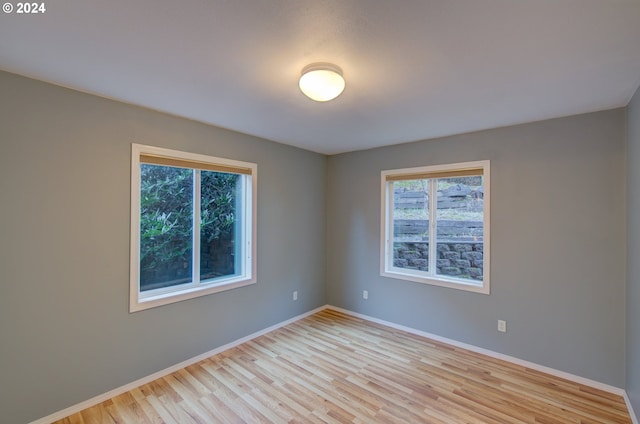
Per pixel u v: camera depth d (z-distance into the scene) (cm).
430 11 128
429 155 349
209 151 300
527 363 284
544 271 277
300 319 404
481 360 295
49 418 206
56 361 209
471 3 122
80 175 220
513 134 293
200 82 202
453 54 164
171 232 284
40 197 203
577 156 262
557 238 270
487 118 273
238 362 289
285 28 141
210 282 315
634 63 173
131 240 245
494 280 303
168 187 282
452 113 260
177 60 174
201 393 239
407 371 274
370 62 173
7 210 191
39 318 203
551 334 273
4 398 190
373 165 399
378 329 370
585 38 148
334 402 229
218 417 212
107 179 232
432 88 209
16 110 193
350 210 423
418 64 175
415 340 340
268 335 353
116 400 230
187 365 282
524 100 230
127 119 242
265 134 335
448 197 346
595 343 253
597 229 253
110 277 234
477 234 326
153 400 230
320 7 126
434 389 246
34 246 201
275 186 371
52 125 207
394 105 242
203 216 310
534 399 234
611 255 247
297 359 295
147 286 267
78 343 219
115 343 237
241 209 347
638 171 204
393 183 392
